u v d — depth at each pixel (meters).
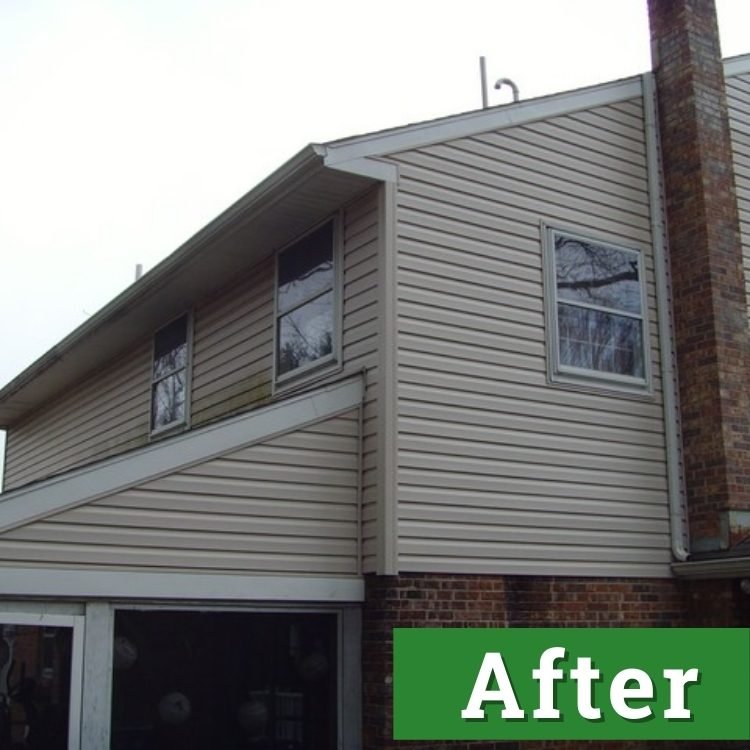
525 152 9.04
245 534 7.32
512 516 8.23
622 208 9.66
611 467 8.98
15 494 6.51
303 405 7.75
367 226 8.32
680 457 9.46
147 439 12.48
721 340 9.38
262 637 7.43
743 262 10.20
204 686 7.12
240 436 7.43
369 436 7.88
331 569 7.62
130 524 6.89
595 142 9.60
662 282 9.77
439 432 7.96
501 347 8.47
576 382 8.89
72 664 6.58
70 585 6.59
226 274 10.62
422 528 7.72
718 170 9.84
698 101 9.90
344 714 7.55
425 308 8.09
